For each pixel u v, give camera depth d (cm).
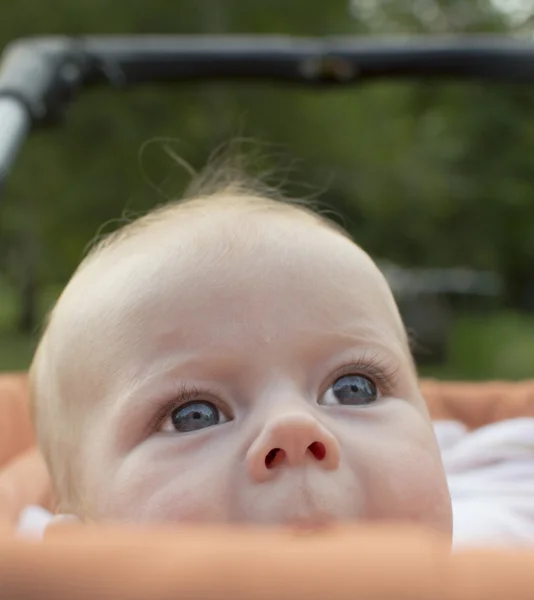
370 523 61
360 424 67
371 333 72
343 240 78
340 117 624
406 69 170
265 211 81
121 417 68
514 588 29
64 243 650
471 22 738
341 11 627
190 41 172
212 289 69
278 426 59
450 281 929
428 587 29
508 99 722
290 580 30
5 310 939
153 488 63
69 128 564
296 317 69
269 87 581
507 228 787
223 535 34
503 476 118
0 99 139
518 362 531
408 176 670
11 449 125
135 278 72
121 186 572
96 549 33
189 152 545
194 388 66
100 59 163
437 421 136
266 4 599
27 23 560
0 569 32
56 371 78
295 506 58
